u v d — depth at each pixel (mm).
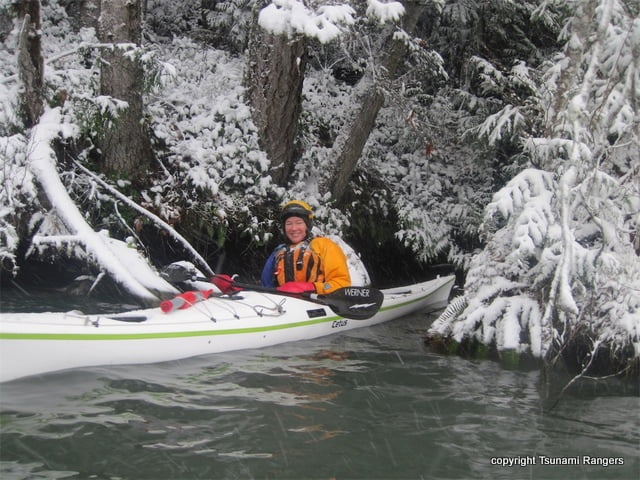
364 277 6789
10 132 5211
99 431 2713
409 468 2516
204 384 3461
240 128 6844
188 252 6207
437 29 9438
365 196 8133
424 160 8922
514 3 8070
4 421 2770
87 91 5781
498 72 7457
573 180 3902
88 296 5230
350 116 7332
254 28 6629
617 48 4492
